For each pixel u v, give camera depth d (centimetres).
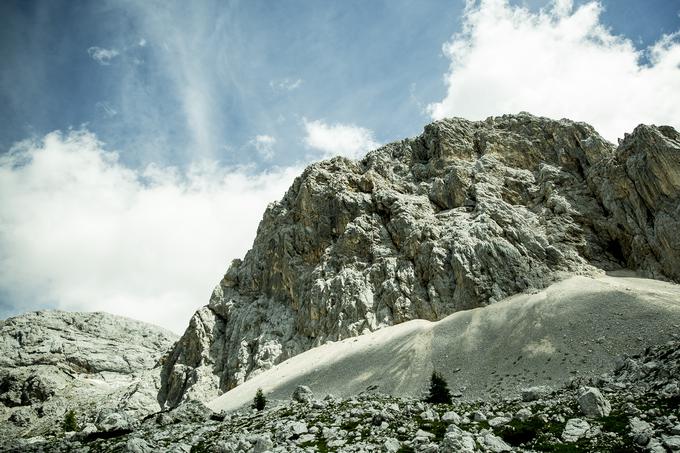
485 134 13638
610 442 3147
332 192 13200
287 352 10869
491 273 9362
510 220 10500
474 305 9038
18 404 14100
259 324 12438
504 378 6353
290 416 5191
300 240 13038
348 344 9338
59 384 14888
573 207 10850
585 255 9988
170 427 5644
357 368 8000
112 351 17925
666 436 2972
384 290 10438
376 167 14100
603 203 10656
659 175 9488
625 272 9525
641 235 9594
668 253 8944
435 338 8019
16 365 16138
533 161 12688
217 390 11556
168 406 11869
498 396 5872
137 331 19912
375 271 10994
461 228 10669
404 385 6994
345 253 11906
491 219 10575
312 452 3550
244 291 13975
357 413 4800
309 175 13950
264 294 13325
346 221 12525
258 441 3822
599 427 3425
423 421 4281
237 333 12619
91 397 14100
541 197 11506
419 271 10462
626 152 10406
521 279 9150
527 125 13488
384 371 7556
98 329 19262
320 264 12088
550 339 6825
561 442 3316
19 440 5547
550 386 5741
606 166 10781
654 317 6469
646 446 2936
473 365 6944
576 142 12262
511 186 12006
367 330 9806
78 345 17638
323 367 8531
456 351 7456
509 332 7475
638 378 4672
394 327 9400
